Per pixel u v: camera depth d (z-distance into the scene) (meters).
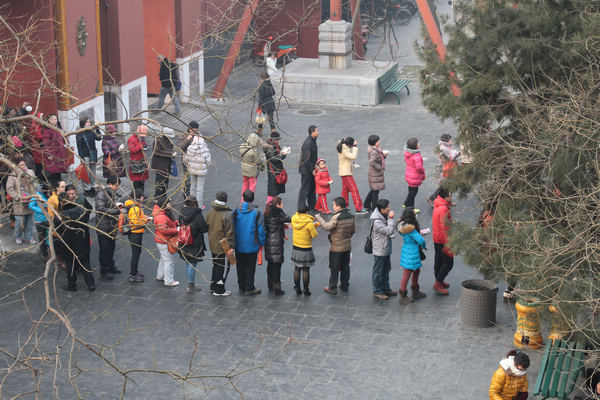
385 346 13.27
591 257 10.17
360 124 26.92
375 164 18.84
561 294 10.23
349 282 15.71
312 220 14.77
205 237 18.06
